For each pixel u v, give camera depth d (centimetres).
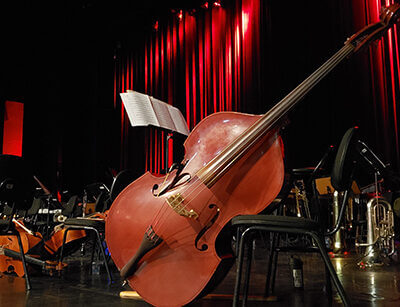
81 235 311
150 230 158
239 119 165
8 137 904
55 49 934
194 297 148
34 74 924
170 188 164
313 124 584
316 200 183
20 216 482
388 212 336
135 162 901
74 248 322
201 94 773
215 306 183
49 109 925
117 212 174
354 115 550
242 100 686
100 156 936
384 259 332
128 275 160
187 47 820
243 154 148
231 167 151
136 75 941
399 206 367
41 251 294
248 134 149
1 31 875
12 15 864
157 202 165
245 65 685
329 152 181
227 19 733
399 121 504
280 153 147
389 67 523
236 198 149
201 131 170
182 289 151
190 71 810
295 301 193
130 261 159
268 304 187
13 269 285
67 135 931
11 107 913
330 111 575
